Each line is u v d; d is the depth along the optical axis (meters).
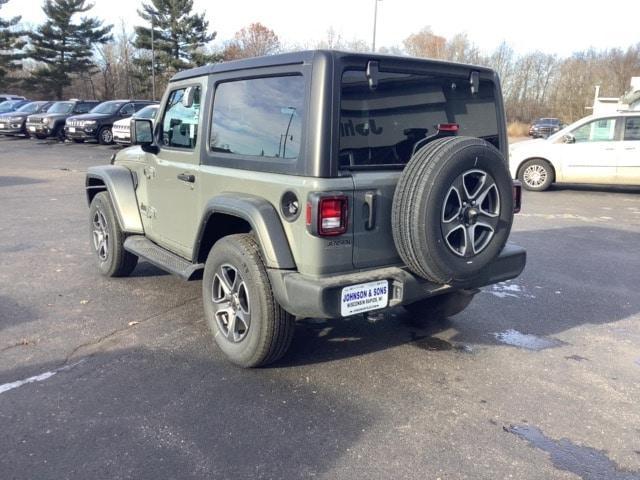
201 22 55.69
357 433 3.19
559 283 6.13
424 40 66.00
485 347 4.41
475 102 4.11
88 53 57.34
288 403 3.49
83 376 3.79
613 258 7.21
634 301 5.58
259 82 3.75
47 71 55.34
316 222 3.26
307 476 2.81
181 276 4.36
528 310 5.28
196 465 2.87
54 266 6.40
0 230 8.21
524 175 13.30
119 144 23.31
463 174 3.39
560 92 61.28
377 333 4.64
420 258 3.39
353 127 3.42
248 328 3.80
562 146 12.88
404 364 4.07
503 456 3.01
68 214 9.51
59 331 4.55
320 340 4.47
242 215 3.63
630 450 3.09
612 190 13.57
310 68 3.36
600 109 34.66
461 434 3.20
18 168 16.02
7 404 3.42
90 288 5.64
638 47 60.81
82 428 3.17
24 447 2.99
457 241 3.56
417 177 3.33
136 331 4.56
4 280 5.86
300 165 3.38
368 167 3.49
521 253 4.14
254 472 2.83
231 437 3.12
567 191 13.32
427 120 3.81
